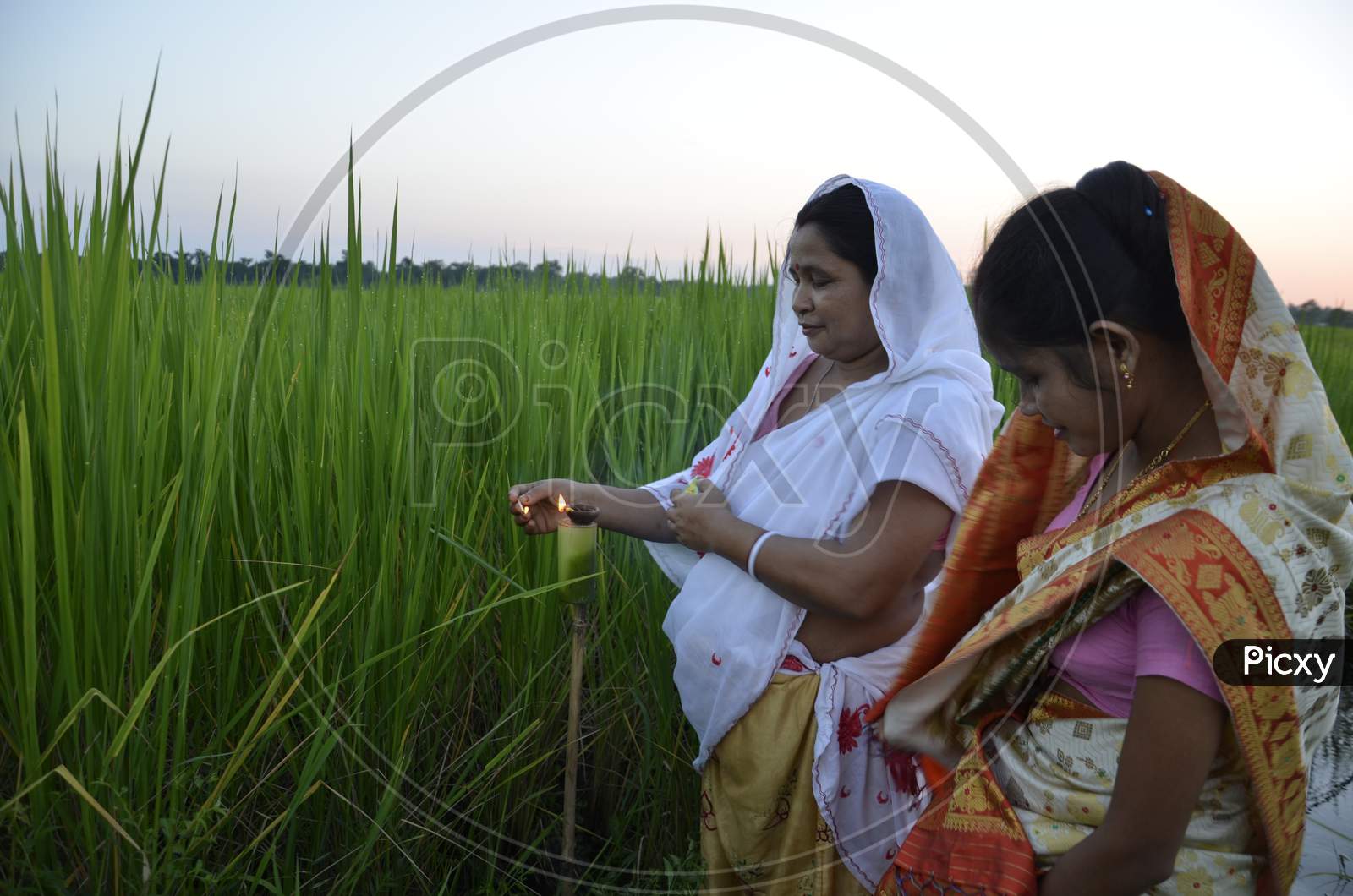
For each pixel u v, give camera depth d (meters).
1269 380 1.08
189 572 1.66
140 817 1.57
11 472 1.56
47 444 1.59
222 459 1.80
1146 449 1.18
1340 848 2.63
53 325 1.47
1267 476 1.06
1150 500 1.12
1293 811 1.09
